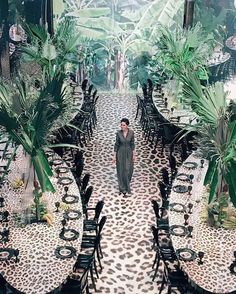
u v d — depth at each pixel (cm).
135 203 1092
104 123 1505
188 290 771
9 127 761
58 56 1352
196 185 941
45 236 784
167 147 1348
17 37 1502
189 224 824
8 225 810
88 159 1284
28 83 896
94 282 848
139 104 1520
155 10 1659
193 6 1522
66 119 885
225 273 714
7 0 1490
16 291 670
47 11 1578
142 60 1694
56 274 700
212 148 766
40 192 842
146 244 952
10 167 991
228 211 839
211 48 1434
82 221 827
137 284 850
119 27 1673
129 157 1109
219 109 814
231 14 1608
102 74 1723
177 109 1321
